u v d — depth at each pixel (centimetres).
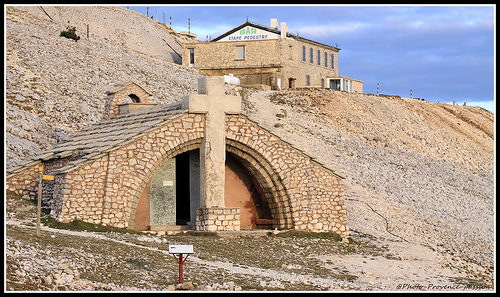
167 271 2330
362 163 5347
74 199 3002
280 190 3475
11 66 5291
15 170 3425
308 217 3497
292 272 2683
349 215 3962
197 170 3459
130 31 10044
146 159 3169
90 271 2155
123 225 3091
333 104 6819
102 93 5416
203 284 2208
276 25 8738
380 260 3198
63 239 2505
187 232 3197
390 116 6962
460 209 4588
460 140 6950
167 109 3444
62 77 5447
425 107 7600
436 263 3306
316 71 8831
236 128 3375
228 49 8150
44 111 4703
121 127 3484
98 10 10262
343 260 3095
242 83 8106
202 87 3334
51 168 3450
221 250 2875
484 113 8294
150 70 6619
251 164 3459
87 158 3061
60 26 7456
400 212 4209
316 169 3541
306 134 5794
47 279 1950
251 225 3612
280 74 8038
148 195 3316
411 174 5359
